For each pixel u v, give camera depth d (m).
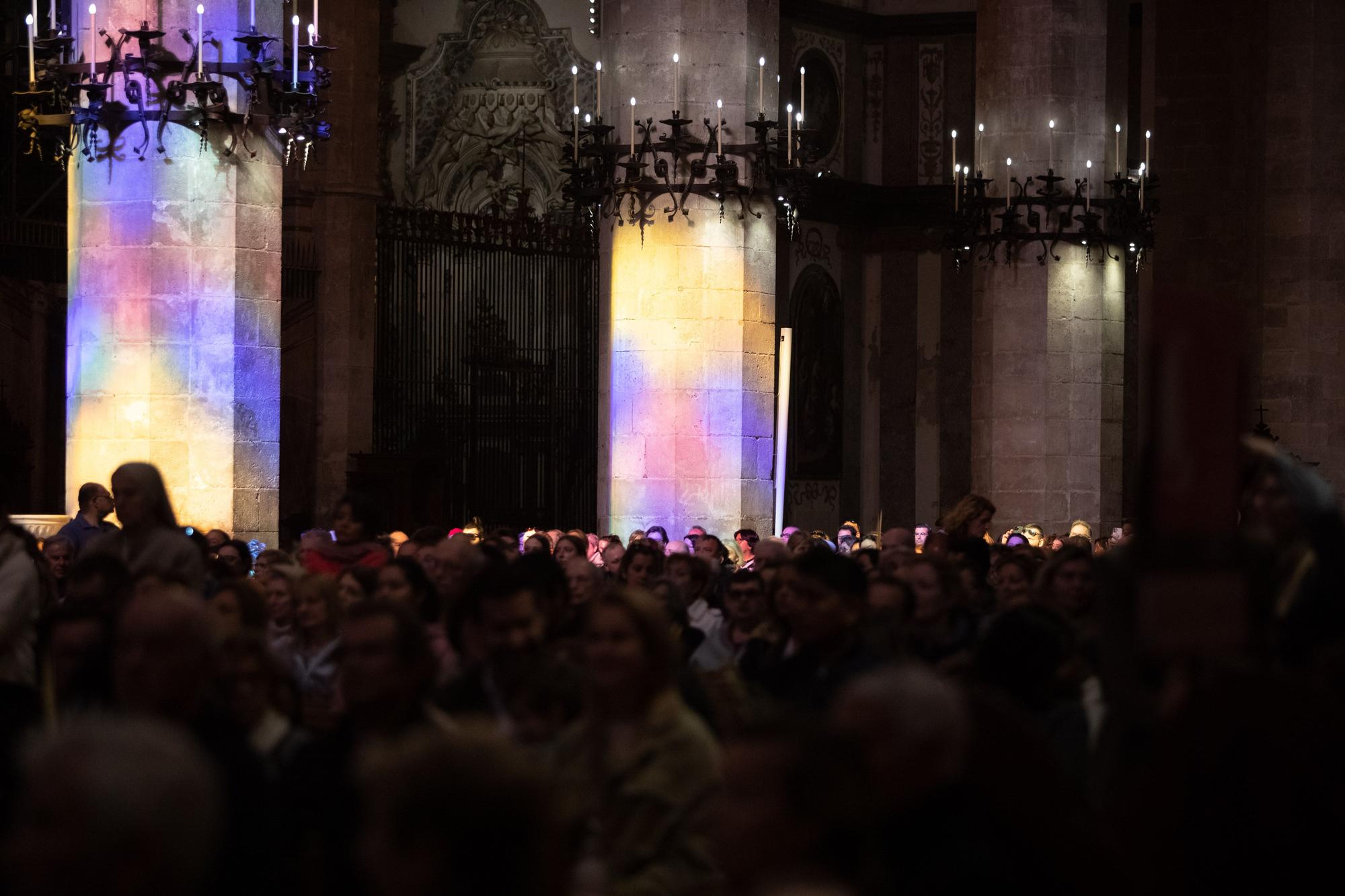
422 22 46.22
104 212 19.59
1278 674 6.61
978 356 33.09
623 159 26.83
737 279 26.61
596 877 6.72
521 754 4.42
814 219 39.44
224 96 19.28
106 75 19.16
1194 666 6.57
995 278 32.69
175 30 19.45
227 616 10.20
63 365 38.44
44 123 19.53
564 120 45.25
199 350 19.48
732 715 9.28
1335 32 38.03
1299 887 6.31
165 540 11.79
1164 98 38.97
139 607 6.85
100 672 8.42
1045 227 32.41
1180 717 6.53
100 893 3.87
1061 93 32.59
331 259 38.56
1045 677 8.59
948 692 5.89
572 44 45.25
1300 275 37.88
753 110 26.94
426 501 38.78
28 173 37.31
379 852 4.29
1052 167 32.59
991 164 33.03
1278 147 37.97
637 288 26.62
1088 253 32.75
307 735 8.20
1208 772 6.41
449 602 12.13
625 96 26.89
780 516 23.44
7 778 7.05
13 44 35.88
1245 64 38.38
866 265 40.78
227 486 19.61
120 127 19.42
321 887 6.77
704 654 12.98
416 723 7.41
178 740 4.06
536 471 39.72
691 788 7.49
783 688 10.12
